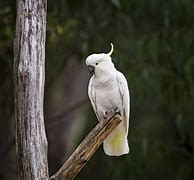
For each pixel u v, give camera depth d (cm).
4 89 1405
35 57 737
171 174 1580
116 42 1379
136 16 1405
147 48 1319
